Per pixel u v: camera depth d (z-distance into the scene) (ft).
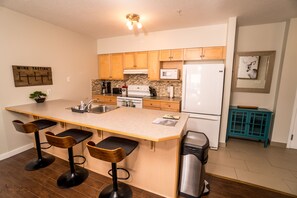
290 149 9.52
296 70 9.01
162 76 11.84
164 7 7.55
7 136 8.15
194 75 9.35
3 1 7.00
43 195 5.60
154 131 4.77
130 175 6.12
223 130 9.75
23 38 8.48
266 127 9.69
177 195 5.69
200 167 5.31
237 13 8.25
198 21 9.51
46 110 7.48
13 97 8.28
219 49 10.12
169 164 5.38
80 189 5.91
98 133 6.52
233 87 11.03
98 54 14.23
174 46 11.42
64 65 11.05
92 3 7.18
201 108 9.45
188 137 5.82
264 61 10.15
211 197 5.64
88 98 13.03
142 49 12.57
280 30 9.62
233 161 8.09
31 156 8.29
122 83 14.61
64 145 5.14
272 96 10.33
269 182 6.47
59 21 9.56
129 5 7.36
